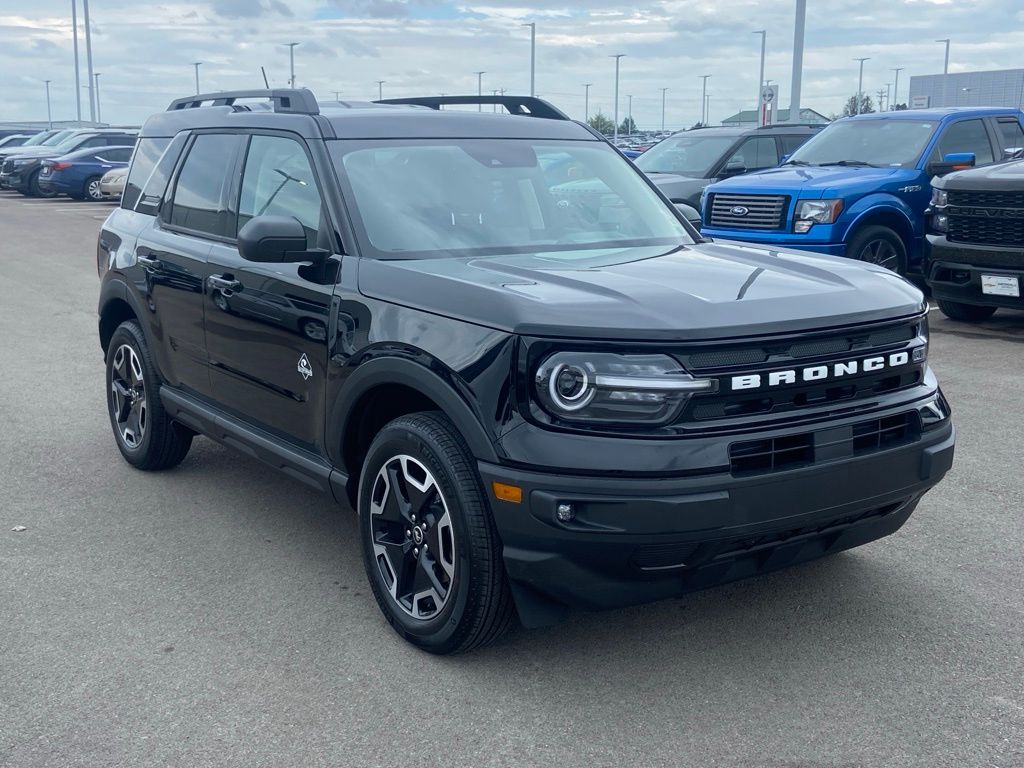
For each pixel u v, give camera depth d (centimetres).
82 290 1316
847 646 374
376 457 380
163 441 566
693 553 324
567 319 323
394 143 452
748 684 350
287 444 446
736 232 1059
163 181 564
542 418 323
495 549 342
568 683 352
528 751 313
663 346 318
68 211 2641
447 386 343
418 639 372
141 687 352
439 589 364
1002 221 884
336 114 462
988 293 902
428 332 354
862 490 343
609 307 329
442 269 384
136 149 618
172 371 533
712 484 315
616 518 313
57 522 511
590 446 316
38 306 1186
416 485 365
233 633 392
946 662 362
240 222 480
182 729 326
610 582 327
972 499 520
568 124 521
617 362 318
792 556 352
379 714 334
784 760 306
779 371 329
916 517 497
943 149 1088
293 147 456
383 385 379
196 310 495
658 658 368
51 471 590
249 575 446
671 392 316
